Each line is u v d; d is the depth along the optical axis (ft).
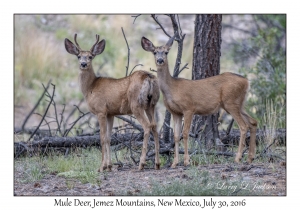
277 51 196.24
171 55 239.09
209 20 130.93
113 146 129.18
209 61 131.34
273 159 117.60
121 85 113.29
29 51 228.84
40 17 253.24
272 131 130.41
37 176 109.29
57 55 234.99
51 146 131.23
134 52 241.96
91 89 115.96
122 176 107.86
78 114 199.21
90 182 104.37
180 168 112.16
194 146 125.39
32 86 219.41
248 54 208.03
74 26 252.42
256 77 186.80
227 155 120.06
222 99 117.91
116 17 258.16
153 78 110.63
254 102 164.04
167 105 117.50
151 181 99.45
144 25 257.55
